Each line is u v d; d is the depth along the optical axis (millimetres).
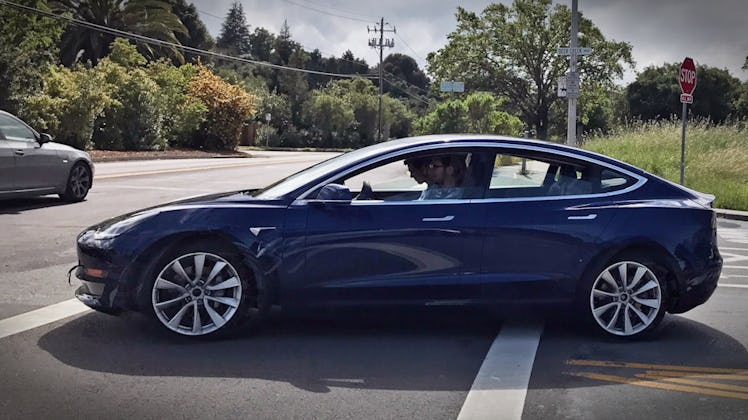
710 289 5477
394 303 5195
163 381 4395
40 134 11836
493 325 5766
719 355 5094
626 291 5355
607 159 5527
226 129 43844
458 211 5223
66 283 6824
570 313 5355
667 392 4352
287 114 71438
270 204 5191
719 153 20547
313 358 4887
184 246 5082
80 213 11492
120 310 5105
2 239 9133
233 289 5141
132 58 41500
